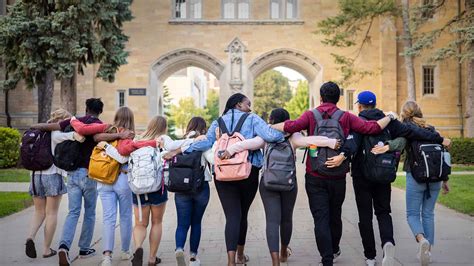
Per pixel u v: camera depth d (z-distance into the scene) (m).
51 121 7.48
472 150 22.58
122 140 6.64
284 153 6.08
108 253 6.45
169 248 7.98
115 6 20.23
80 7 19.27
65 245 6.68
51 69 20.34
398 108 28.81
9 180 17.06
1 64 27.08
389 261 6.05
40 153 7.02
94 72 28.11
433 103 29.38
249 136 6.26
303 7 28.72
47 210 7.32
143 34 28.62
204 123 7.16
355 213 11.17
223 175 6.00
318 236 5.93
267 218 6.17
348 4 23.55
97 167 6.49
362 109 6.68
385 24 28.47
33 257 7.06
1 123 28.11
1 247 7.97
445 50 21.44
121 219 7.01
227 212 6.27
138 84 28.56
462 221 9.89
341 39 24.48
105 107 28.39
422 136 6.51
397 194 14.24
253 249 7.84
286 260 7.01
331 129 5.91
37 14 19.47
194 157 6.41
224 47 28.73
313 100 30.42
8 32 18.81
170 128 61.06
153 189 6.46
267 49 28.73
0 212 10.77
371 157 6.07
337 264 6.84
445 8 25.84
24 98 28.59
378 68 28.28
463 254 7.27
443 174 6.56
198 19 28.61
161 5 28.62
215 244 8.23
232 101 6.59
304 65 28.95
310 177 6.06
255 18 28.77
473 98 23.70
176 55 28.73
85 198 7.16
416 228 6.64
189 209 6.61
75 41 19.45
